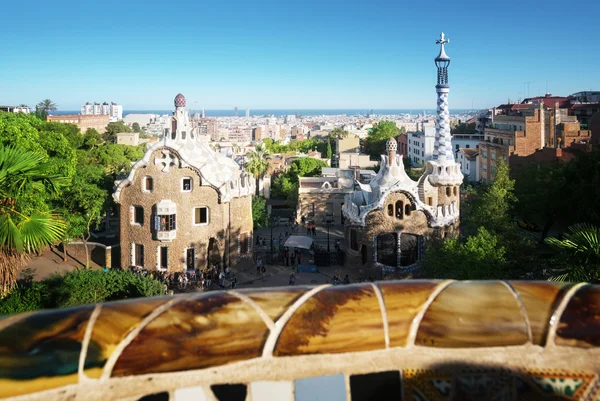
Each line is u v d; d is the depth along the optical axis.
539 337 4.84
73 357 4.41
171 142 54.91
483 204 53.03
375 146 174.50
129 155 99.19
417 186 59.91
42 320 4.64
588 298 5.06
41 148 50.34
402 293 5.14
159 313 4.79
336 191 88.56
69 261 61.97
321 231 83.62
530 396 4.70
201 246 56.94
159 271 55.94
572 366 4.77
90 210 58.84
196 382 4.57
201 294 5.14
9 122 47.00
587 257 24.33
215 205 57.16
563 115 106.44
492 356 4.82
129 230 57.06
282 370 4.68
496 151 106.56
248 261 62.00
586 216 57.44
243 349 4.69
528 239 42.31
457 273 37.22
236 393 4.60
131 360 4.51
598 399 4.70
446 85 60.59
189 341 4.64
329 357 4.77
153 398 4.51
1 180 23.08
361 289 5.21
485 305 5.00
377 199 55.78
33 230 23.31
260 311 4.90
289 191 98.88
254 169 97.62
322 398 4.61
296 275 58.88
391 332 4.86
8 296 32.38
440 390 4.73
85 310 4.82
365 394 4.72
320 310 4.92
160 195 55.34
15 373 4.22
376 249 56.31
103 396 4.41
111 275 36.69
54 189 26.36
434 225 55.12
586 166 57.38
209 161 57.38
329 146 173.12
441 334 4.83
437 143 60.91
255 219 73.69
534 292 5.15
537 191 64.31
